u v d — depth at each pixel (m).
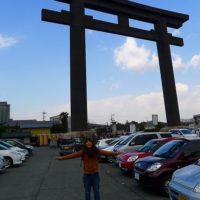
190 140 11.51
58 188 12.91
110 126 107.94
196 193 6.38
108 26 53.09
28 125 102.31
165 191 10.76
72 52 50.50
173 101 58.75
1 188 13.43
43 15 49.41
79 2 51.34
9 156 21.78
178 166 10.87
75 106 49.09
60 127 102.94
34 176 17.06
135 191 11.74
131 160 15.30
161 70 60.16
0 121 95.00
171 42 61.25
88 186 8.57
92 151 8.55
